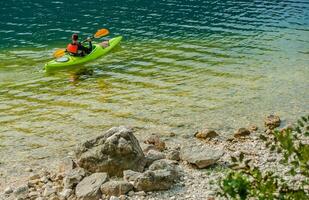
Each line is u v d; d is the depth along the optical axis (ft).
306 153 21.36
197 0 159.22
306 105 63.36
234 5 150.41
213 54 92.12
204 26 120.57
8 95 69.62
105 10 144.46
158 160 41.86
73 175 40.29
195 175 41.60
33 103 65.98
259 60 87.45
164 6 149.28
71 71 82.43
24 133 55.52
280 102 64.49
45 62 89.20
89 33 116.98
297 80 74.69
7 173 45.32
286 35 109.40
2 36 113.29
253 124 57.16
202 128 56.08
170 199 36.88
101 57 90.48
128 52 94.43
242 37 107.55
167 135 54.24
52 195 38.47
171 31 115.34
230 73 78.79
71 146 51.85
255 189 22.57
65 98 68.03
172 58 89.35
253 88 70.69
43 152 50.31
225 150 48.80
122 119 59.31
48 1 161.38
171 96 67.51
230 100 65.46
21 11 145.79
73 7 150.20
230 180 21.43
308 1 155.63
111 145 41.06
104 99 67.10
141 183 37.86
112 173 41.19
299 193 21.67
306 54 92.02
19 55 94.63
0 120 59.67
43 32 117.91
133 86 72.74
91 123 58.23
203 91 69.51
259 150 48.34
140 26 122.01
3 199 39.01
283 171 41.22
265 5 150.10
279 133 22.52
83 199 36.81
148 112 61.52
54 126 57.52
